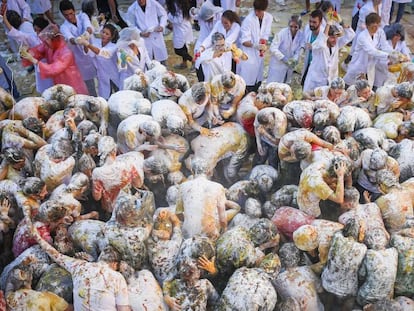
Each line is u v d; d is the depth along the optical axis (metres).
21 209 4.85
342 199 4.63
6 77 8.00
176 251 4.34
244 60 7.15
